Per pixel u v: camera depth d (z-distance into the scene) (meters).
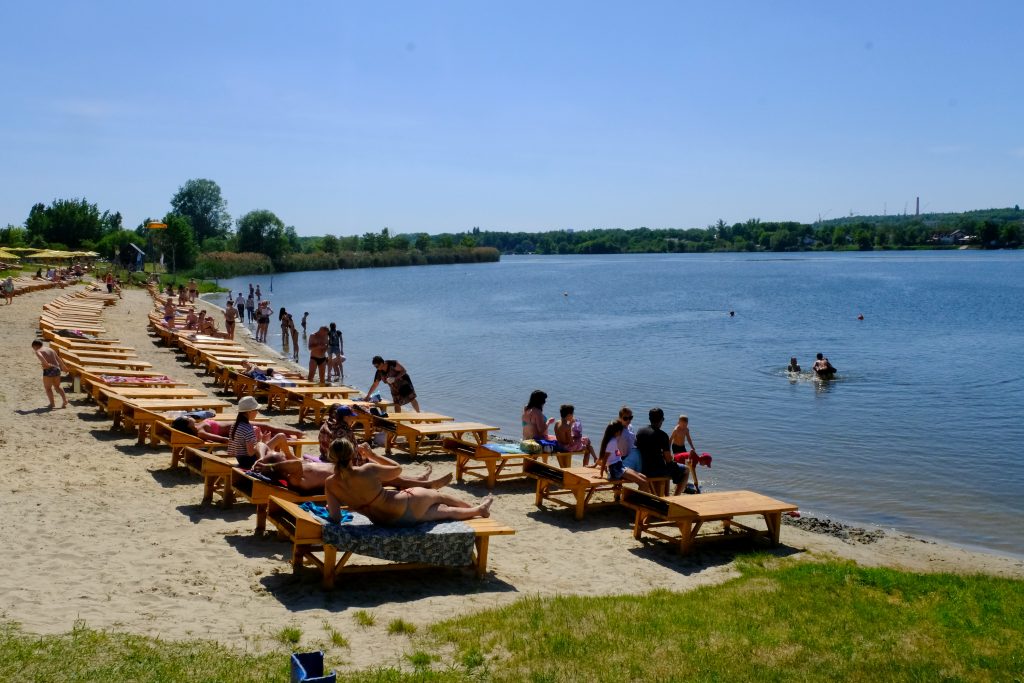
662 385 24.36
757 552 10.01
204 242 132.00
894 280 89.44
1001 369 27.45
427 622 7.04
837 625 7.20
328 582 7.74
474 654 6.20
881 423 18.59
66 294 43.25
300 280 103.31
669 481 11.92
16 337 25.92
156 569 7.88
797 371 26.83
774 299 65.25
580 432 13.23
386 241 168.25
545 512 11.48
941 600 8.06
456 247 182.25
